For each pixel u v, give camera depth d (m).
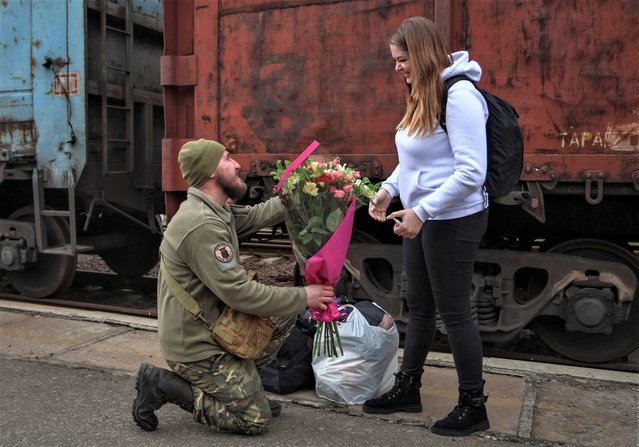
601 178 3.39
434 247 2.69
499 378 3.53
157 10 6.46
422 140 2.64
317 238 2.68
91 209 5.53
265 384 3.29
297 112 4.11
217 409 2.71
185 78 4.40
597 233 4.02
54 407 3.15
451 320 2.73
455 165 2.53
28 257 5.52
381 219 2.90
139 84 6.22
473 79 2.63
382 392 3.20
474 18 3.64
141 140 6.22
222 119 4.32
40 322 4.86
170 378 2.73
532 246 4.60
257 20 4.17
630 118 3.36
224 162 2.73
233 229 2.75
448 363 3.73
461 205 2.63
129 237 6.51
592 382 3.46
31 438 2.79
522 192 3.58
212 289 2.58
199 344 2.67
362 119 3.94
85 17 5.24
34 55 5.42
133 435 2.80
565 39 3.46
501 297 3.83
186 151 2.68
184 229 2.59
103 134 5.59
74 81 5.27
